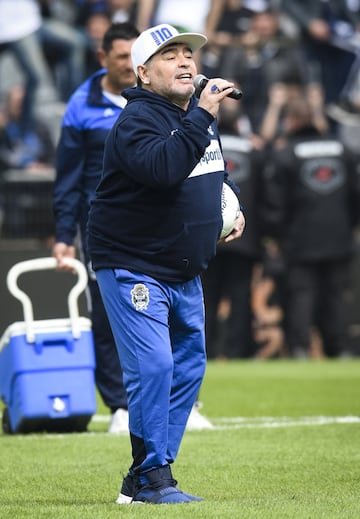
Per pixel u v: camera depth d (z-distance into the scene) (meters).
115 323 17.34
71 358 26.92
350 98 58.38
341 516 15.48
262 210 49.62
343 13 59.34
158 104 17.12
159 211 17.09
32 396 26.70
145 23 56.94
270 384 40.38
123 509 16.23
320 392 37.59
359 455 22.75
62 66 56.31
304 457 22.59
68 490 19.06
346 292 51.69
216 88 16.73
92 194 27.81
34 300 44.19
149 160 16.56
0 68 56.00
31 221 52.09
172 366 17.03
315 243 50.34
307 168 49.91
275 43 56.16
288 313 51.78
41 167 54.12
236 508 16.09
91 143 27.67
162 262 17.20
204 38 17.19
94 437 26.27
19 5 56.16
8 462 22.42
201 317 17.83
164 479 16.98
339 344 52.22
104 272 17.39
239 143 49.06
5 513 16.38
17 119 55.16
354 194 50.56
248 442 25.05
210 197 17.39
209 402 35.19
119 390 27.75
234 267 49.91
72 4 56.84
